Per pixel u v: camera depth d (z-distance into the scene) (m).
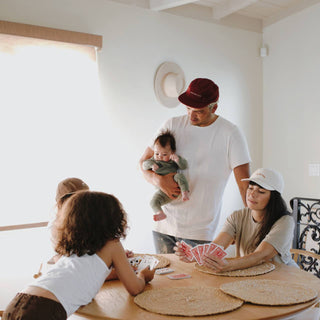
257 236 2.28
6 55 3.34
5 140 3.37
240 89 4.81
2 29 3.27
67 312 1.54
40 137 3.52
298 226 3.39
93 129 3.77
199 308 1.52
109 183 3.89
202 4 4.45
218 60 4.62
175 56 4.29
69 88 3.64
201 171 2.62
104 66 3.85
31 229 3.48
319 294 1.70
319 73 4.23
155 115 4.18
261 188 2.23
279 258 2.19
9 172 3.38
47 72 3.53
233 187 4.79
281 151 4.77
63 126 3.62
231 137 2.57
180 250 2.17
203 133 2.63
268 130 4.95
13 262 3.39
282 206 2.25
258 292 1.68
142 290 1.74
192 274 1.98
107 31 3.86
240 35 4.80
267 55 4.92
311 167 4.36
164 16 4.21
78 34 3.62
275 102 4.84
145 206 4.11
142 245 4.10
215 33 4.59
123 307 1.58
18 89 3.40
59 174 3.61
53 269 1.64
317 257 2.36
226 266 1.97
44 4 3.51
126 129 3.99
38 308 1.49
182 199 2.58
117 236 1.74
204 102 2.49
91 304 1.62
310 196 4.39
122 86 3.96
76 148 3.69
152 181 2.76
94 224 1.67
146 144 4.12
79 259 1.66
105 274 1.69
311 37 4.32
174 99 4.28
